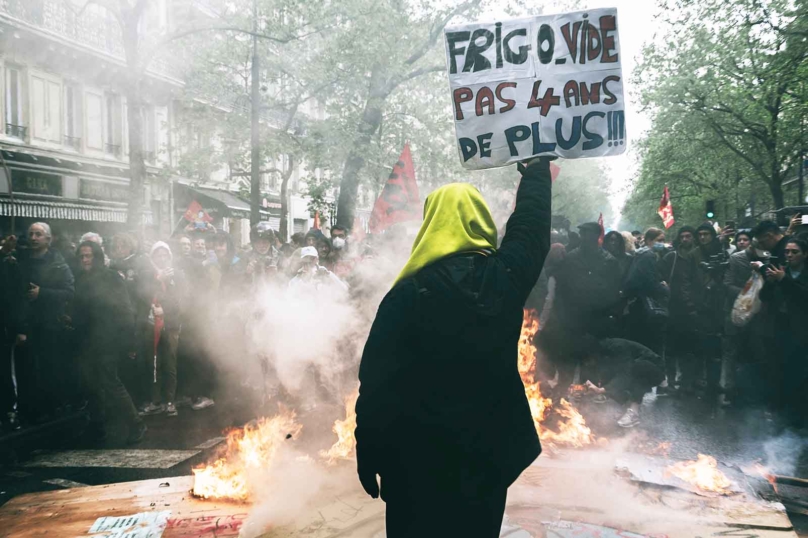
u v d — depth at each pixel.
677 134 26.91
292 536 3.27
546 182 2.40
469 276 2.00
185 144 20.09
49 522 3.52
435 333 1.94
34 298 6.25
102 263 6.10
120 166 22.02
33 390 6.25
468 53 2.76
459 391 1.95
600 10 2.70
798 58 19.38
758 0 19.78
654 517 3.42
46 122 18.91
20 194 17.55
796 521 3.69
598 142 2.72
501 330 2.00
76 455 5.51
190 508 3.67
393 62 17.33
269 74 18.27
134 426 5.95
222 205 25.30
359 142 17.88
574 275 6.26
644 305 7.48
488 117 2.75
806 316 5.80
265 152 18.25
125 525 3.46
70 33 18.91
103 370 5.88
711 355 7.84
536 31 2.73
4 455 5.51
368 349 1.93
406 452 1.97
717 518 3.40
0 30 16.72
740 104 23.22
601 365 6.29
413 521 1.96
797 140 22.17
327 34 16.55
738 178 29.09
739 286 7.59
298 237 9.53
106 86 21.41
